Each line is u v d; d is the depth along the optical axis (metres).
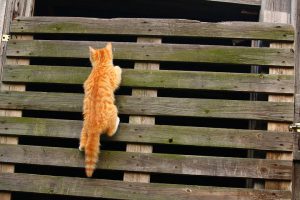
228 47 2.95
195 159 2.86
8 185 2.90
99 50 2.97
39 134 2.93
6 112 2.98
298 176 2.91
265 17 3.11
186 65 3.78
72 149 2.90
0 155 2.93
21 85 3.01
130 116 2.92
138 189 2.85
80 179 2.88
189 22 3.00
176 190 2.84
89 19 3.04
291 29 2.95
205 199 2.82
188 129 2.88
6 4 3.16
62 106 2.96
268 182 2.83
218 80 2.92
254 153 2.94
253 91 2.90
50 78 2.99
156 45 2.98
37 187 2.89
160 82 2.94
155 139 2.88
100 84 2.89
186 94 3.66
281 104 2.87
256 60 2.93
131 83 2.95
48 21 3.07
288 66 2.91
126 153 2.88
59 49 3.03
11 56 3.04
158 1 3.35
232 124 3.66
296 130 2.86
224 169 2.84
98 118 2.84
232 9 3.28
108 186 2.86
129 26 3.02
